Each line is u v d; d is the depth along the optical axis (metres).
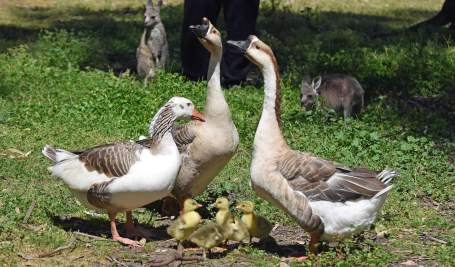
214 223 9.68
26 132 14.80
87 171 10.08
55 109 16.02
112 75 18.66
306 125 15.52
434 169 13.46
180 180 10.88
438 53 21.97
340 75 17.12
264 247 10.41
